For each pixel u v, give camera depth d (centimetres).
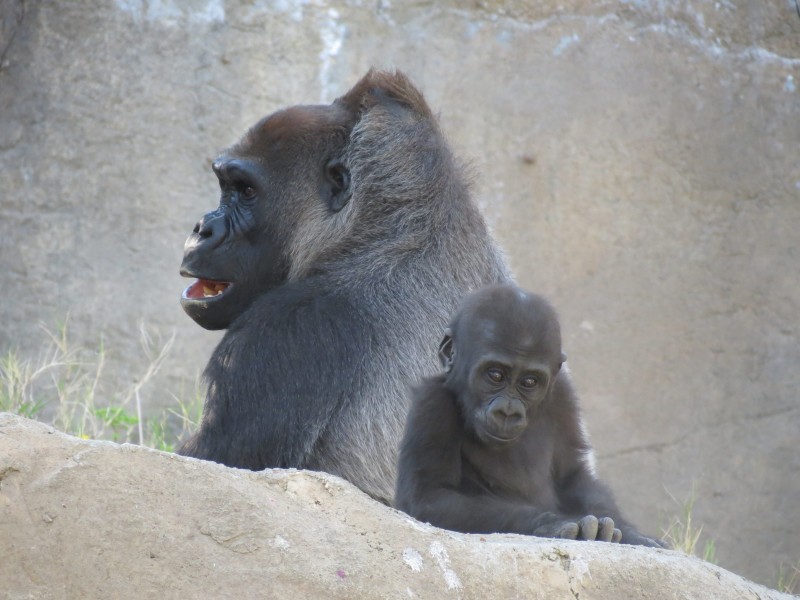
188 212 1873
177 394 1814
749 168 1958
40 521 612
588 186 1927
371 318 1043
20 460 627
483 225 1141
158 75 1884
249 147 1140
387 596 621
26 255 1853
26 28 1889
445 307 1057
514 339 777
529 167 1917
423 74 1909
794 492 1912
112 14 1894
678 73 1961
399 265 1072
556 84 1939
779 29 1970
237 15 1898
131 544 613
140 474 636
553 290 1905
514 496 818
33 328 1828
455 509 770
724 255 1947
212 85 1883
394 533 649
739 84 1970
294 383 1017
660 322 1922
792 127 1964
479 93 1917
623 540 802
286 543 627
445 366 823
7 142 1873
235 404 1021
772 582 1870
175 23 1892
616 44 1958
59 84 1883
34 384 1784
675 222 1942
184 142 1878
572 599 650
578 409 871
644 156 1944
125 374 1817
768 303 1945
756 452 1916
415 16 1927
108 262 1858
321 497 665
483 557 648
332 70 1894
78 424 1556
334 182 1123
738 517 1895
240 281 1118
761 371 1931
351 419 1012
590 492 850
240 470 674
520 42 1942
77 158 1873
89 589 601
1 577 599
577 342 1897
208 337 1850
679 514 1877
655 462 1891
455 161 1181
